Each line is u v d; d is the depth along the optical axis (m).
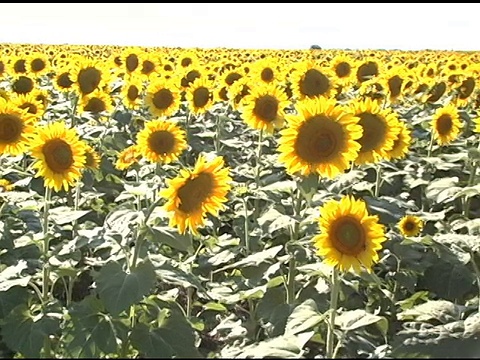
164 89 6.27
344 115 3.91
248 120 5.10
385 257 4.39
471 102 7.86
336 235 3.54
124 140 6.41
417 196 5.49
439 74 9.92
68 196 5.06
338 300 4.01
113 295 3.49
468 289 4.32
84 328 3.52
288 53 21.34
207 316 4.43
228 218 5.18
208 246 4.46
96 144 6.35
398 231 4.67
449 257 4.27
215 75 9.04
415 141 6.55
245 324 4.12
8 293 3.91
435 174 5.83
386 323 3.61
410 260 4.38
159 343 3.52
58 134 4.07
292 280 4.02
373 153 4.28
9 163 5.51
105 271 3.56
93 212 5.02
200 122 7.42
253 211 4.89
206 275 4.53
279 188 4.12
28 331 3.66
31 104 5.59
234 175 5.42
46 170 4.06
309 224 4.08
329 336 3.51
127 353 3.57
